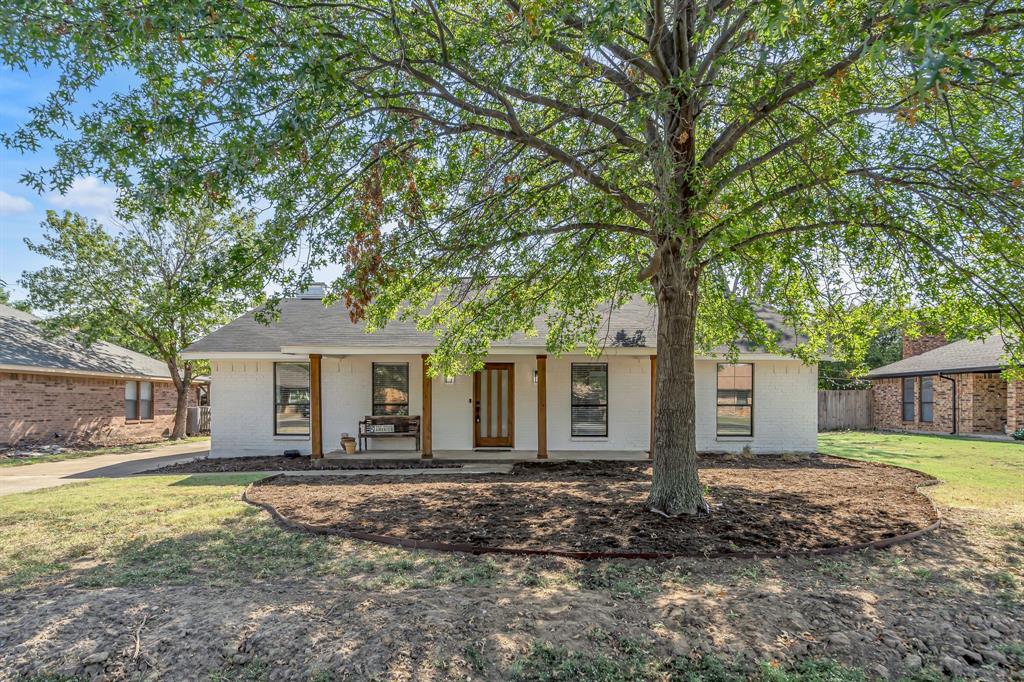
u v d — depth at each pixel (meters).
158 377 21.70
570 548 5.70
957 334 7.68
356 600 4.35
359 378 14.30
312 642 3.72
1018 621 4.20
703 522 6.61
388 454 13.30
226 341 14.20
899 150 6.30
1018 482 9.79
